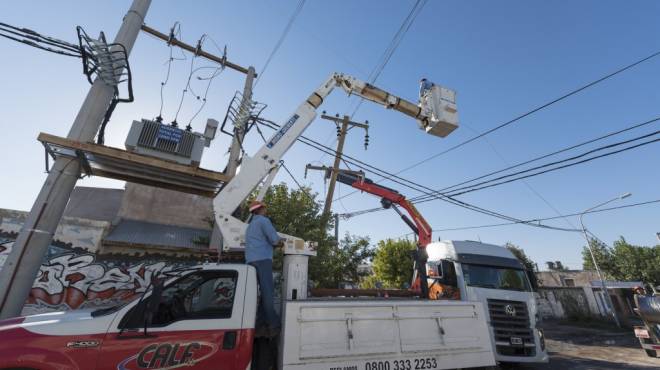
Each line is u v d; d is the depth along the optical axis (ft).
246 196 19.83
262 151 21.20
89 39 18.61
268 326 14.02
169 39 30.50
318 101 23.90
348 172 43.75
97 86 20.30
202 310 13.42
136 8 23.75
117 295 29.58
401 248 73.00
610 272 111.75
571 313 76.64
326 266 33.83
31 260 16.80
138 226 43.39
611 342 44.83
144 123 21.40
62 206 18.24
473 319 17.12
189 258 32.35
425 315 16.14
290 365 13.14
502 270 29.45
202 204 50.31
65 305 28.19
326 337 14.03
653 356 34.32
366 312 15.08
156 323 12.36
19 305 16.12
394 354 14.76
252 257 15.29
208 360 12.24
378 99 26.48
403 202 41.39
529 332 26.45
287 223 32.53
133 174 22.40
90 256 29.84
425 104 27.27
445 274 29.53
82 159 18.95
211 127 30.58
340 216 60.03
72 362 10.89
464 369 16.74
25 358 10.47
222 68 33.30
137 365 11.43
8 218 30.14
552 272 123.44
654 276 99.25
